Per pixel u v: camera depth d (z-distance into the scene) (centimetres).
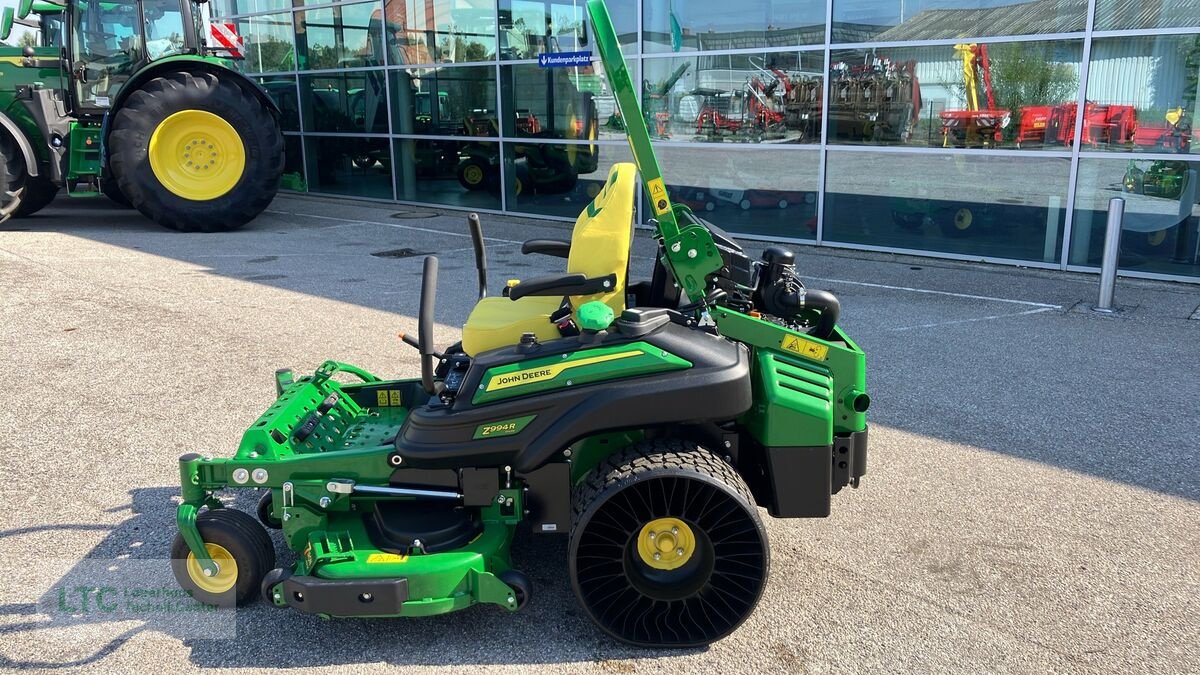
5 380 575
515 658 303
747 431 338
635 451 305
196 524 320
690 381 297
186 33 1188
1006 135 967
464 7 1352
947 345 667
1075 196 937
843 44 1045
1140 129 891
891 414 527
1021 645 310
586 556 303
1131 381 582
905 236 1055
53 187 1237
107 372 592
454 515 328
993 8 945
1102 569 360
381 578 294
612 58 313
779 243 1130
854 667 299
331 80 1588
